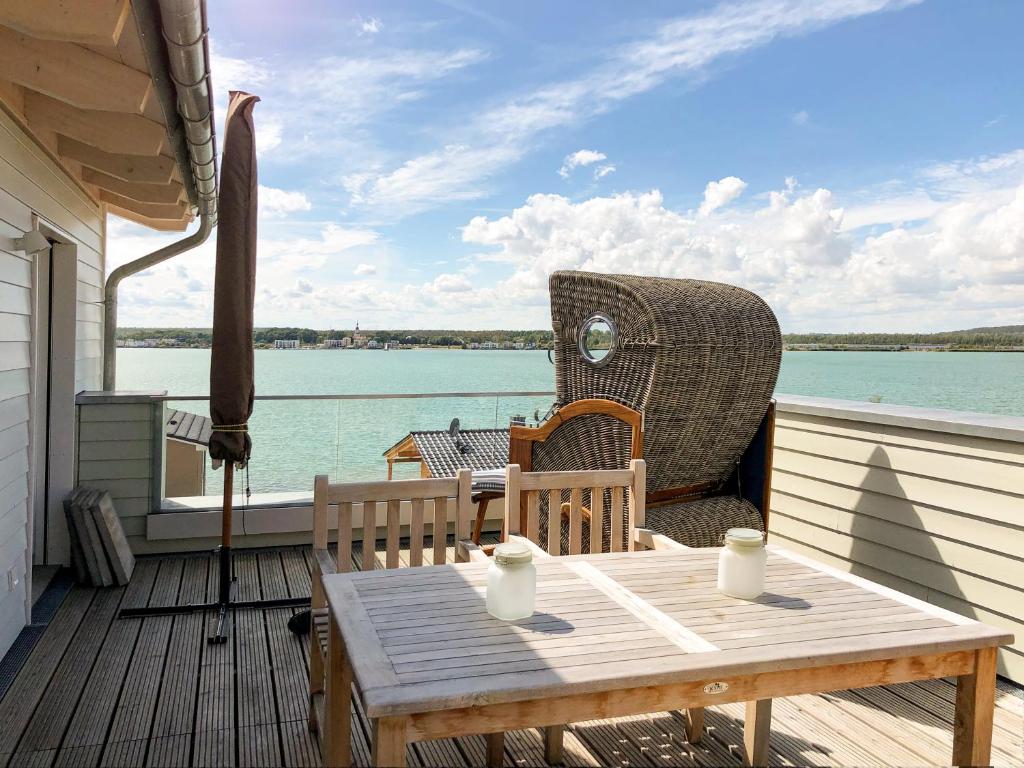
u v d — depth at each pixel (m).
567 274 4.33
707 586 2.19
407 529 5.45
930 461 3.61
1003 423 3.37
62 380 4.70
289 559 4.94
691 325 3.95
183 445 5.05
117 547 4.37
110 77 2.90
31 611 3.80
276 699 2.97
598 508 3.19
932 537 3.60
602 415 4.09
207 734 2.69
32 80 2.84
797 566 2.45
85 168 5.26
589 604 2.00
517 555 1.85
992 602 3.33
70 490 4.68
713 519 4.17
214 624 3.76
